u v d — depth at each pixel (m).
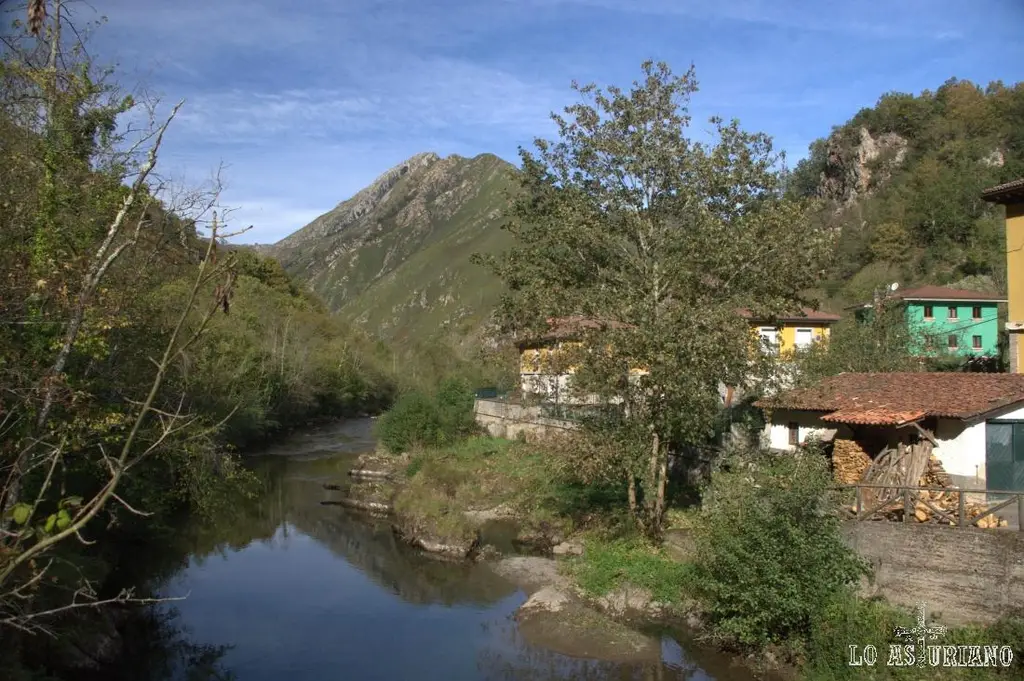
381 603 20.02
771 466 18.44
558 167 26.09
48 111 11.47
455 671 15.72
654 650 16.20
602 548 21.48
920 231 76.12
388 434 42.72
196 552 25.08
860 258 78.81
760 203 24.77
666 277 23.02
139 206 11.29
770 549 14.75
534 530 26.25
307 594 20.80
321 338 75.31
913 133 99.38
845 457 21.16
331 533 27.75
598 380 20.22
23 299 10.11
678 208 24.95
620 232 24.78
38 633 14.10
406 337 167.25
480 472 34.59
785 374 23.50
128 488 19.83
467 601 20.14
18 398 10.00
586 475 21.19
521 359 26.12
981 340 46.66
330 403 69.25
